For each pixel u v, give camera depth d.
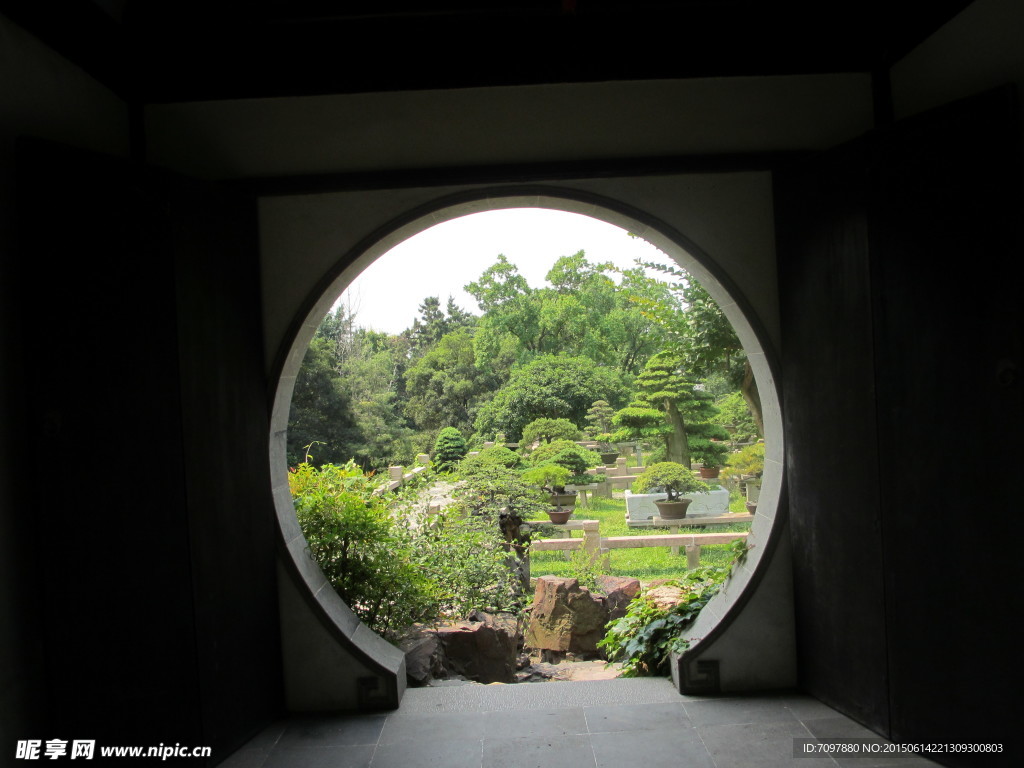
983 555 2.13
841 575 2.58
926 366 2.26
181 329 2.35
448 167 2.83
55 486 2.08
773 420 2.99
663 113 2.84
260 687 2.74
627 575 6.57
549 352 19.14
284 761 2.50
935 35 2.42
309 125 2.83
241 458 2.69
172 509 2.29
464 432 18.94
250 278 2.82
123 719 2.18
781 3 2.63
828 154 2.57
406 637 3.68
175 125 2.81
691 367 7.10
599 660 4.51
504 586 4.90
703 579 3.49
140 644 2.21
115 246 2.20
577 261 19.23
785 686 2.94
